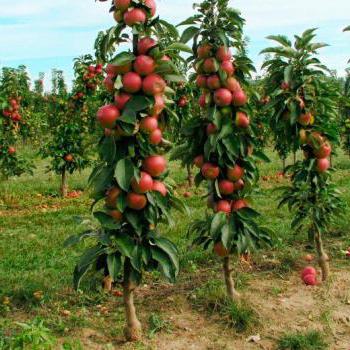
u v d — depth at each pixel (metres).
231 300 2.47
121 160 1.93
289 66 2.57
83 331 2.28
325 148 2.76
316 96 2.73
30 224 4.38
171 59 2.08
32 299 2.59
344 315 2.44
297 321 2.37
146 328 2.31
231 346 2.16
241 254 2.50
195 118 2.42
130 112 1.88
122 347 2.15
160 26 2.03
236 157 2.29
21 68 5.91
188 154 2.48
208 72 2.32
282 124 2.71
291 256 3.24
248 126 2.38
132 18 1.92
